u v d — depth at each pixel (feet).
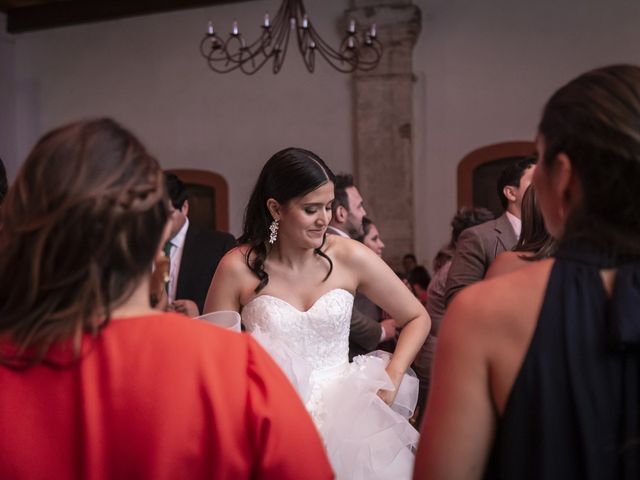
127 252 2.97
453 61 25.35
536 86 24.31
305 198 6.85
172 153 29.50
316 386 6.91
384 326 10.56
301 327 7.05
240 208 28.58
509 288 3.14
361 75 25.88
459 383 3.12
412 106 25.81
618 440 2.87
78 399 2.95
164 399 2.95
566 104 3.10
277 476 3.01
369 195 25.95
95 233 2.90
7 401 2.96
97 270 2.93
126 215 2.95
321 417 6.73
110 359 2.99
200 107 29.12
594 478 2.83
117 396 2.94
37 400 2.97
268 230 7.25
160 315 3.19
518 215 9.24
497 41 24.79
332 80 27.12
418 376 10.37
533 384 2.97
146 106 29.94
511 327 3.05
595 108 2.98
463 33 25.22
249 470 3.02
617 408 2.88
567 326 2.97
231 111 28.66
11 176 31.45
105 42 30.53
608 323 2.93
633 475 2.80
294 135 27.76
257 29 28.19
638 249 2.98
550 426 2.91
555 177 3.15
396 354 7.38
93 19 30.17
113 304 3.03
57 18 30.71
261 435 3.05
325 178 6.88
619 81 3.02
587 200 3.06
